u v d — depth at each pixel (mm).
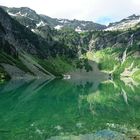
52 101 103562
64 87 172750
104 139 49344
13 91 129500
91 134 52719
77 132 54406
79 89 162750
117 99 114375
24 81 194750
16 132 53719
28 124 61312
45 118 69125
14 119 66812
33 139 49062
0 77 188125
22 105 90250
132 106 93375
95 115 74812
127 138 49594
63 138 50000
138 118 70875
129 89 172625
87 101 106188
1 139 48688
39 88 153500
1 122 62844
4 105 88875
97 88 176875
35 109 83250
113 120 67625
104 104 98000
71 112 79312
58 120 66875
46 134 52656
